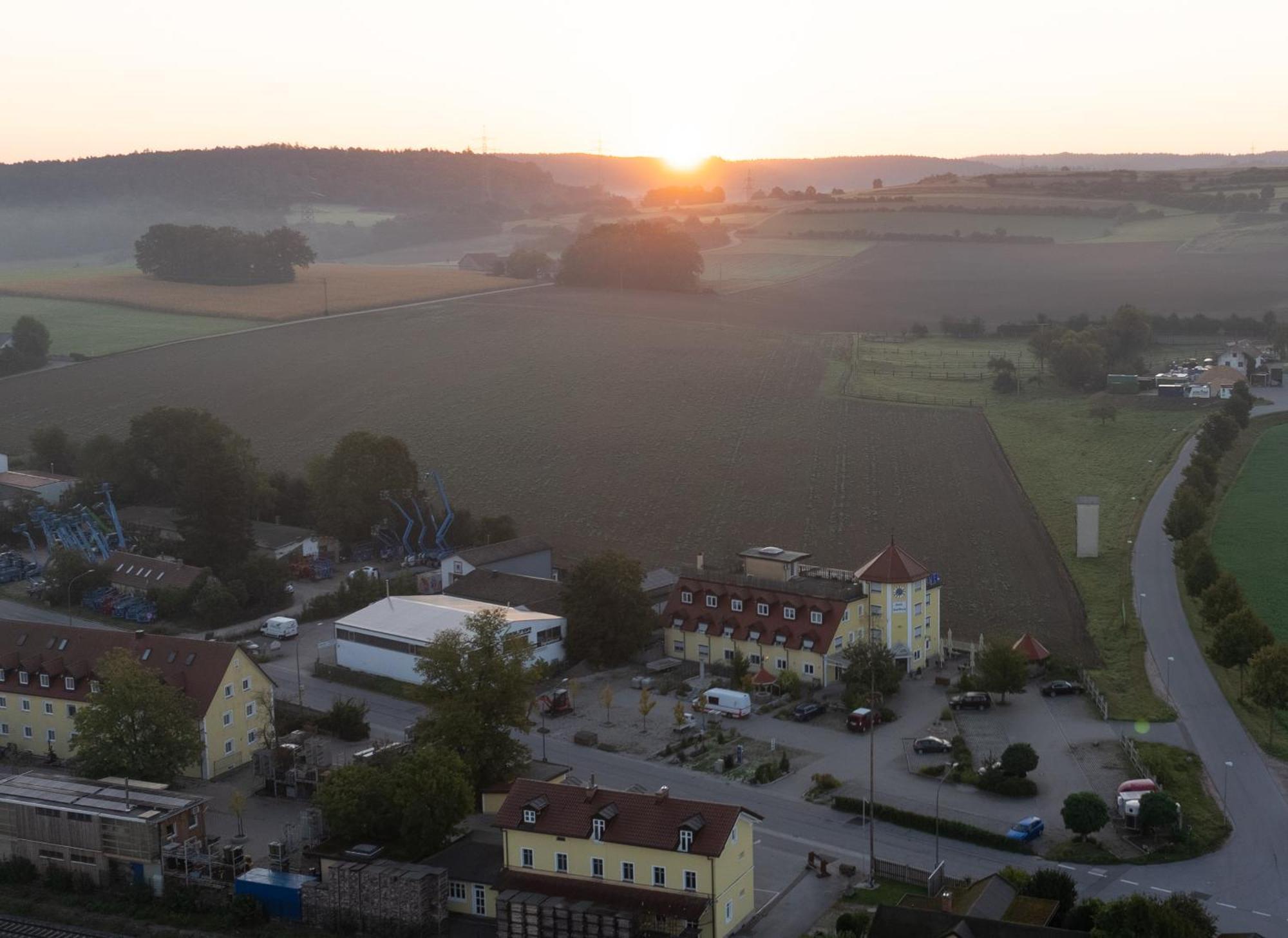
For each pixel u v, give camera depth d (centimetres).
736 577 15300
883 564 14562
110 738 11075
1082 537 18400
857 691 13500
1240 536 18950
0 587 18550
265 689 12662
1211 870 9712
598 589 15138
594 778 11200
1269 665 12444
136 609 16925
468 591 16825
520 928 8769
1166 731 12525
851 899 9394
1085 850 10038
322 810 10288
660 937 8619
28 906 9544
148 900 9644
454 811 9806
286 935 9106
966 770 11619
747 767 11912
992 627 15888
